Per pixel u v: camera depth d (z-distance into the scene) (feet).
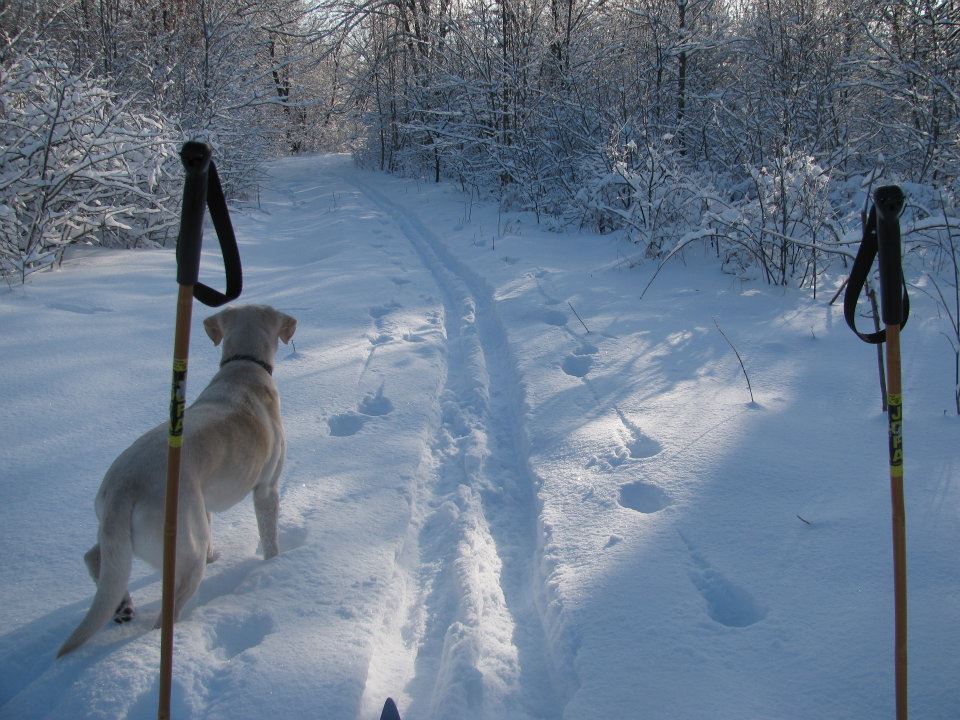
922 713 7.52
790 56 36.01
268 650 8.87
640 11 42.57
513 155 46.16
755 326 21.17
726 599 9.77
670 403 15.94
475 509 12.87
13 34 36.09
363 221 43.70
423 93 62.39
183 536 8.95
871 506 11.36
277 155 74.13
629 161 35.50
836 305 22.84
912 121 33.63
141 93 40.37
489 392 18.38
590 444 14.33
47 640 9.12
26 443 14.17
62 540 11.23
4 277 23.90
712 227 28.40
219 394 10.83
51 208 26.99
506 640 9.73
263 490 11.09
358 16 57.41
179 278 7.37
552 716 8.49
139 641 9.03
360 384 17.99
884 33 36.60
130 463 8.98
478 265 30.66
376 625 9.54
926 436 13.71
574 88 44.75
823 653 8.43
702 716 7.67
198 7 49.06
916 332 19.74
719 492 12.11
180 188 34.14
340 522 11.94
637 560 10.48
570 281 27.14
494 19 49.34
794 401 15.76
